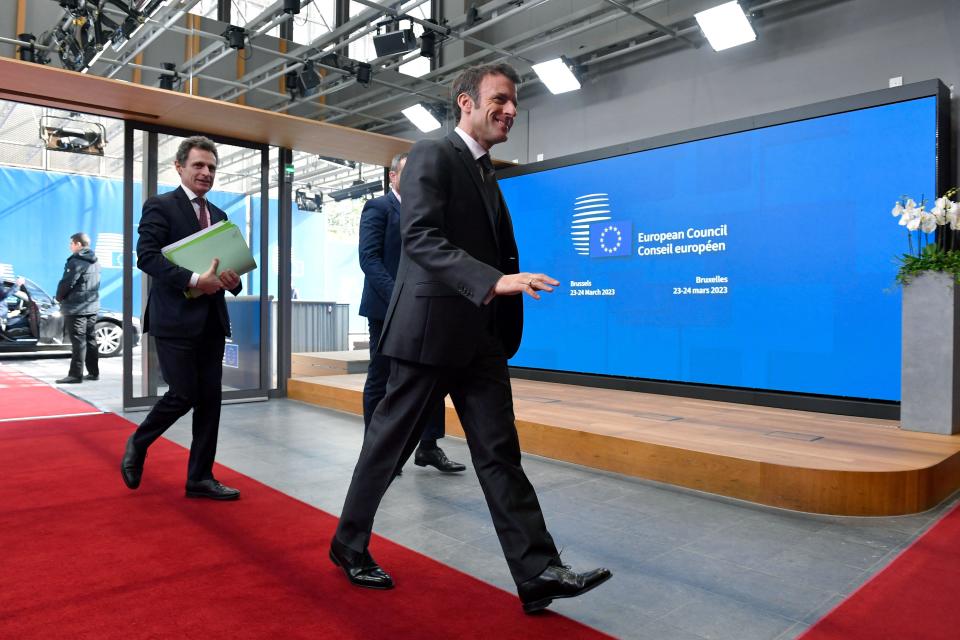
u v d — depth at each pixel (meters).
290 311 5.79
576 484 3.01
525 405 4.30
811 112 4.21
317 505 2.60
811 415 3.98
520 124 6.60
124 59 6.87
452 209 1.66
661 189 5.00
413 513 2.52
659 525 2.43
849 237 4.06
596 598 1.78
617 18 5.32
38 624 1.55
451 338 1.64
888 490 2.54
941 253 3.34
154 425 2.62
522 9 5.37
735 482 2.79
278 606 1.68
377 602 1.72
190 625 1.56
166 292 2.52
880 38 4.33
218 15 7.94
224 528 2.29
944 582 1.90
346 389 4.99
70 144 9.44
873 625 1.62
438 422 3.17
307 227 12.97
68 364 8.57
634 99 5.69
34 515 2.41
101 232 10.30
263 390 5.59
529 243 5.97
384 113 8.10
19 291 8.71
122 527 2.29
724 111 5.11
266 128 5.08
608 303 5.35
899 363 3.86
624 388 5.19
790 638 1.56
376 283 2.89
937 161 3.74
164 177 5.59
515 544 1.65
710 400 4.64
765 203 4.43
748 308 4.51
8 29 7.16
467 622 1.61
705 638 1.56
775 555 2.13
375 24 6.10
